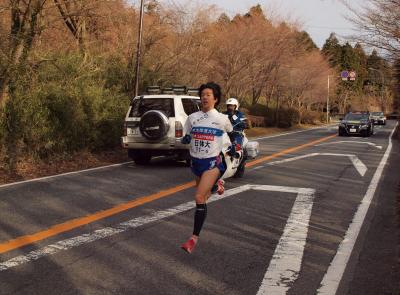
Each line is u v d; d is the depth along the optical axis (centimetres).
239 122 970
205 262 493
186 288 424
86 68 1457
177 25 2328
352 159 1470
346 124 2894
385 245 563
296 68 4084
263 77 3195
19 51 1131
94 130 1387
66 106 1255
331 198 836
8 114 1102
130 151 1252
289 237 589
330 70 5481
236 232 606
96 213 689
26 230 596
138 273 457
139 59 1716
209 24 2523
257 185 950
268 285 435
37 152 1188
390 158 1551
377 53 1905
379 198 848
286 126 3897
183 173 1102
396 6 1580
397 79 2420
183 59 2277
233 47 2825
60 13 1435
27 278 439
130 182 967
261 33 2920
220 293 415
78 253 512
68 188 893
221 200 794
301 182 1001
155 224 635
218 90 526
